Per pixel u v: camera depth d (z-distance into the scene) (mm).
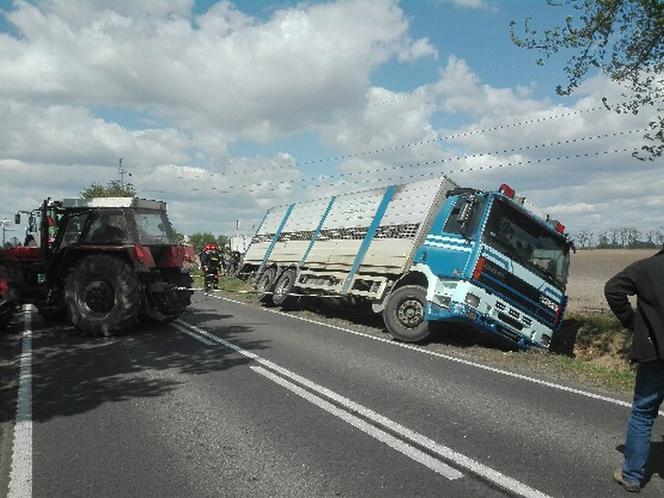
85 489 3918
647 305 3840
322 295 13656
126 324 10281
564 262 10594
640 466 3904
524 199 10594
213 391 6418
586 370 8148
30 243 11875
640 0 10594
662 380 3828
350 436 4965
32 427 5215
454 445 4773
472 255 9695
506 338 9836
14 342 9773
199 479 4066
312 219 16188
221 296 19859
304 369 7578
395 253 11359
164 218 11906
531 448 4738
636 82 11648
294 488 3916
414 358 8664
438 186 11320
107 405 5895
